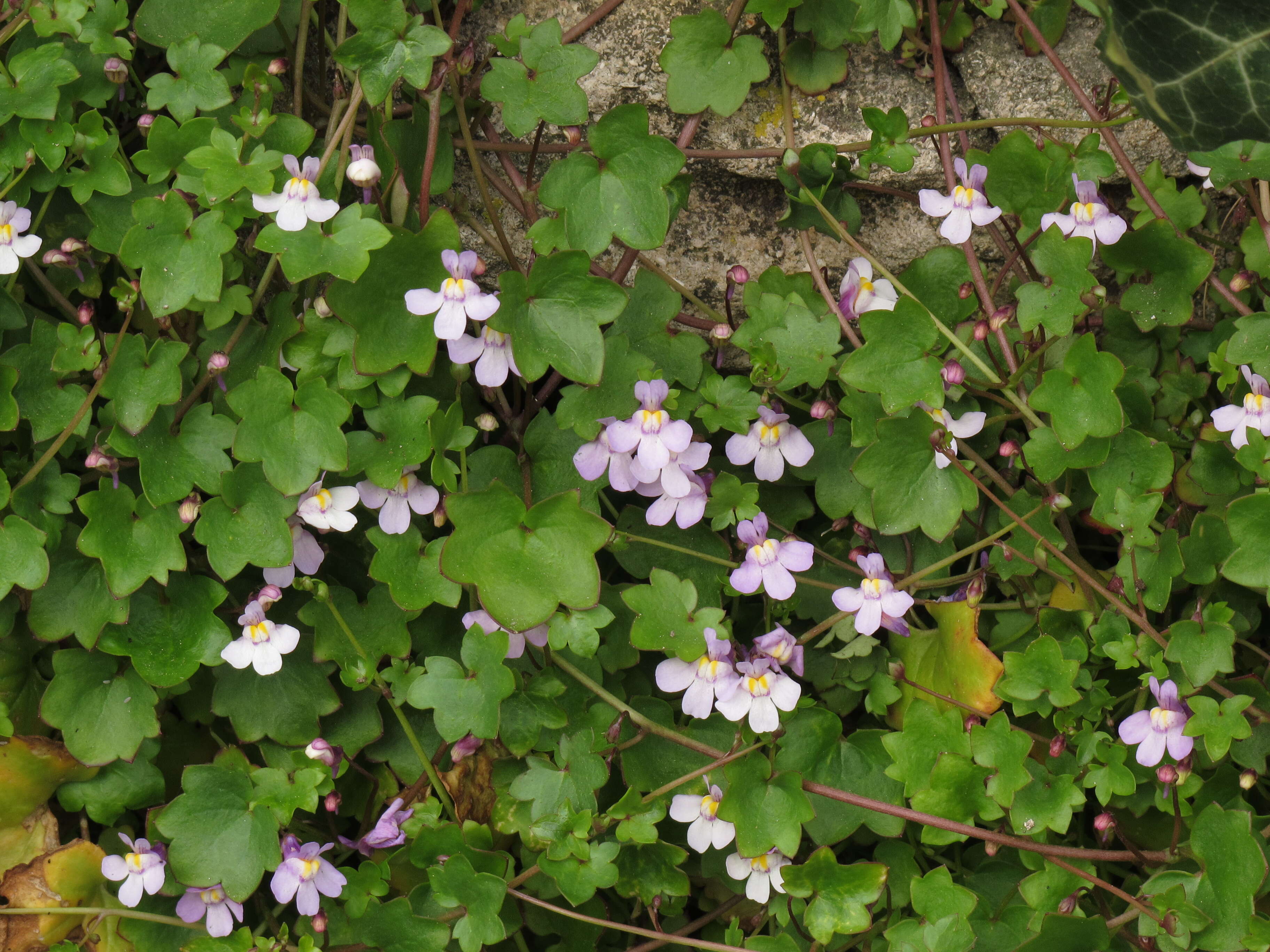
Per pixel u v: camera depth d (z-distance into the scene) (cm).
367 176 50
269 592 51
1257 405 51
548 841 51
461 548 51
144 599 52
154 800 52
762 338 52
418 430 51
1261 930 49
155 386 51
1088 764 51
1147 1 49
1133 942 51
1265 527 51
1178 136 51
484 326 51
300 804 51
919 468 52
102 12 52
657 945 52
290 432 51
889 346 51
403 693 52
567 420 52
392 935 51
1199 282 52
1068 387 51
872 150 52
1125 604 51
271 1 52
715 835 52
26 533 51
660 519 52
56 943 52
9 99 52
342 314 50
